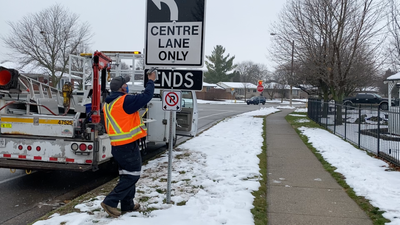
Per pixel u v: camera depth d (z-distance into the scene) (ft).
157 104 30.14
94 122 20.13
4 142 21.09
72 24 104.78
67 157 20.45
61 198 20.25
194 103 35.09
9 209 18.20
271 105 167.73
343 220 15.69
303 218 15.94
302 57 57.98
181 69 16.93
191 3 16.81
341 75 52.03
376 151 30.19
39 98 22.16
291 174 24.41
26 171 25.20
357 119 35.73
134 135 14.88
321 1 52.60
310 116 72.08
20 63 100.89
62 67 105.91
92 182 23.85
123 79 15.17
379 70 61.00
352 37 51.93
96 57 19.98
